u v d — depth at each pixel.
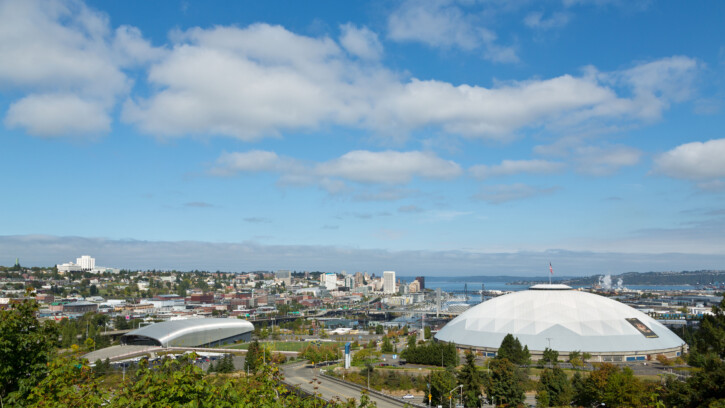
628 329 194.38
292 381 149.38
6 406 34.00
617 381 107.25
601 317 199.62
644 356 184.75
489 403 123.38
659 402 53.72
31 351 38.06
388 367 171.12
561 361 181.62
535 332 193.75
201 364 184.75
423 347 181.88
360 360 194.25
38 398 34.00
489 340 197.38
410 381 145.62
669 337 197.38
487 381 119.81
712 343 76.69
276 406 42.25
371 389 138.75
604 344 185.12
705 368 74.12
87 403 32.12
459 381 121.00
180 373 33.78
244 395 40.31
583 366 170.75
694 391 72.00
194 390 34.12
